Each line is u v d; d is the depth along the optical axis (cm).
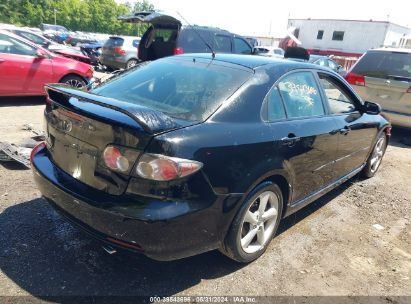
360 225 379
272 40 3978
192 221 229
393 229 378
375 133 465
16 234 298
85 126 238
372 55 739
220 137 242
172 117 248
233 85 278
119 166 221
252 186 260
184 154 221
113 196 228
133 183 220
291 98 313
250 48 1107
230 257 278
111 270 269
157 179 215
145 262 282
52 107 272
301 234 349
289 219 378
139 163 215
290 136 292
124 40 1459
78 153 247
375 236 360
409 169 575
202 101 265
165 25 952
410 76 687
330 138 348
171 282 264
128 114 209
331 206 419
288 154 291
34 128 580
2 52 708
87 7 7450
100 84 332
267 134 272
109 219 222
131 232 219
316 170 343
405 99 689
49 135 281
